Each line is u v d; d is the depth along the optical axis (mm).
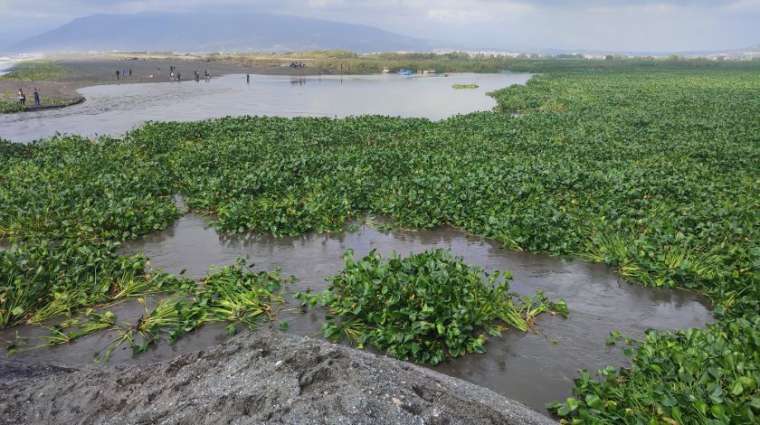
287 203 15008
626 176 17188
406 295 9055
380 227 14398
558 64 117562
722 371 6508
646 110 37594
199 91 57781
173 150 23094
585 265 11914
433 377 6672
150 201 15312
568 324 9344
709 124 29938
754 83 63781
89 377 6250
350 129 27953
